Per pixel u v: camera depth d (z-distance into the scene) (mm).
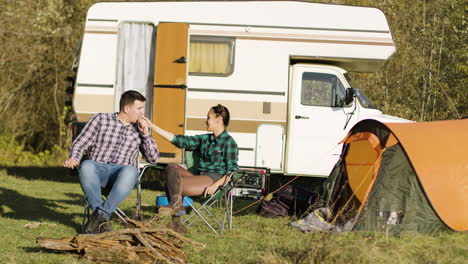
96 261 4270
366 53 9227
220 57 9219
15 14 14047
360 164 6609
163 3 9328
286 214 7043
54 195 8734
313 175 9148
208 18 9258
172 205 5227
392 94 12914
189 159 6273
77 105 9289
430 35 12773
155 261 4238
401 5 13062
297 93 9234
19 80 14672
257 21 9234
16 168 13328
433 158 5840
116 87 9281
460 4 12586
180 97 9086
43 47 14266
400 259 4164
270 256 4363
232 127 9164
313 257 4199
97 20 9336
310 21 9250
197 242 4941
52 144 15320
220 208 7375
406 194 5828
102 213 5168
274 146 9109
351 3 13211
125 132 5684
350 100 8914
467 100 12391
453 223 5742
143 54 9328
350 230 5770
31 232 5719
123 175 5344
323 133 9164
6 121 14844
